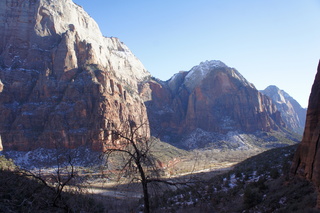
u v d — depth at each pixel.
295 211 18.78
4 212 11.86
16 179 12.31
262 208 23.81
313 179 17.88
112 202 18.81
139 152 12.79
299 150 21.59
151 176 12.98
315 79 20.97
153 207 14.30
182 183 13.36
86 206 13.11
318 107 19.98
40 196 12.20
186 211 19.12
